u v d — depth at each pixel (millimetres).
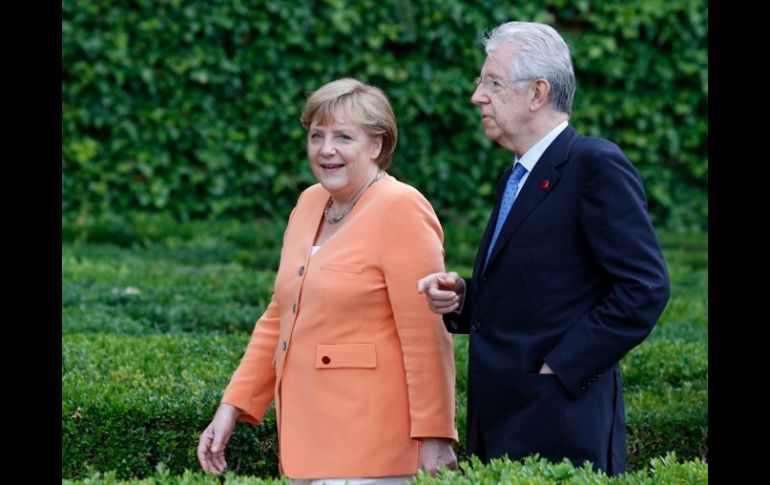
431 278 14031
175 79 41688
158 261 34875
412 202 14523
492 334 14219
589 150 13867
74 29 40500
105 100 40906
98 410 17469
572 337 13594
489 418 14195
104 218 41031
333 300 14414
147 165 41469
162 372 19719
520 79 14125
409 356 14336
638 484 12781
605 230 13555
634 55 43469
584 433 13750
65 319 24422
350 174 14703
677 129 44031
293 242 15305
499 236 14234
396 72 42438
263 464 17859
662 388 20688
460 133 43125
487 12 42750
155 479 13219
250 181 42312
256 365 15867
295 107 42281
